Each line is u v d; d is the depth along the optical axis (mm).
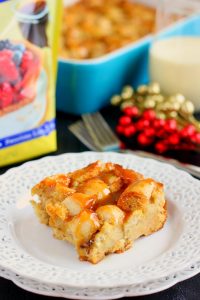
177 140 591
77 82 640
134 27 786
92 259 419
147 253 433
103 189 448
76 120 660
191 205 473
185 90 681
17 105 556
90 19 793
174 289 419
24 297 410
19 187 497
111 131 616
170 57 680
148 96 643
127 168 516
